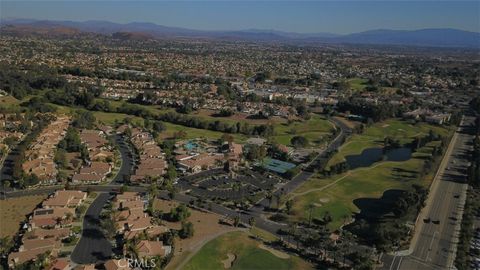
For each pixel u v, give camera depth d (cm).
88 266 18850
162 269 19612
